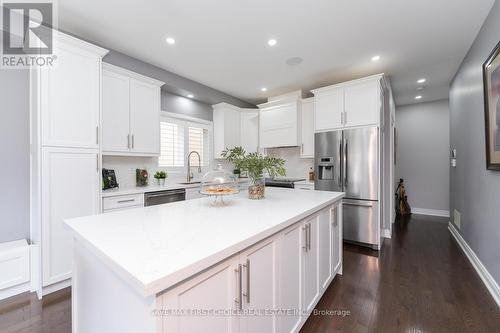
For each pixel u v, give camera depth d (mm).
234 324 967
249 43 2600
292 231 1421
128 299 799
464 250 2926
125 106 2781
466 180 2895
